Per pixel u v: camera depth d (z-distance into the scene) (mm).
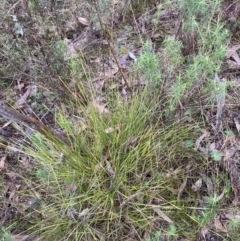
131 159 833
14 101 1000
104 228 812
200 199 827
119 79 958
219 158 812
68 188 820
